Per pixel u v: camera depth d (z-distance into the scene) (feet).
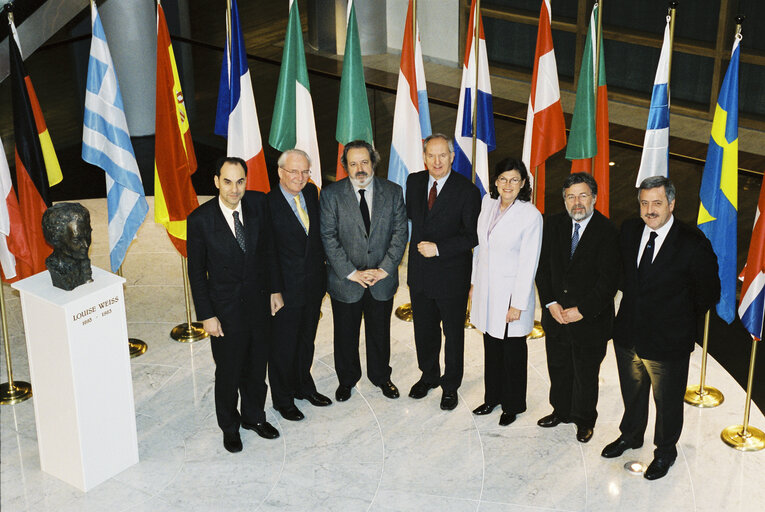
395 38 42.52
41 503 16.96
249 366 18.21
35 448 18.56
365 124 22.15
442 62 42.06
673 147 32.58
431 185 18.38
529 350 21.86
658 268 16.30
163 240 27.73
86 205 30.04
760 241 17.57
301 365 19.40
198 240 17.03
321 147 32.73
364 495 17.13
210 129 35.35
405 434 18.86
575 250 17.03
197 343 22.31
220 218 17.03
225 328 17.46
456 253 18.19
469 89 22.33
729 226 18.48
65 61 35.42
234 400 18.13
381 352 19.62
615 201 28.25
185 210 21.91
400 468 17.87
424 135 23.39
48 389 17.01
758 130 35.76
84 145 20.74
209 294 17.42
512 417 19.17
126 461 17.83
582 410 18.37
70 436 17.04
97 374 16.92
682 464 17.95
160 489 17.31
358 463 18.01
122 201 21.47
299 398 19.89
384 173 31.48
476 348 22.06
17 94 19.49
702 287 16.28
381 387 20.25
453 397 19.63
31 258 20.52
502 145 29.89
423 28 41.83
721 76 35.70
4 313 19.79
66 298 16.35
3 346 21.99
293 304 18.33
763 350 22.79
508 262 17.71
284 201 17.84
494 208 17.74
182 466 17.94
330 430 18.98
